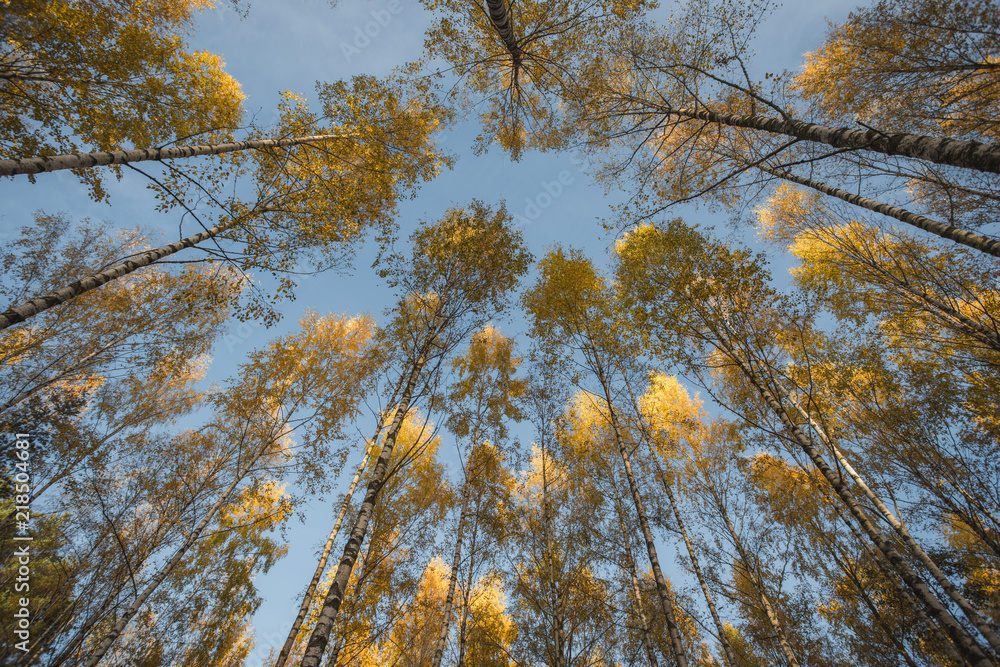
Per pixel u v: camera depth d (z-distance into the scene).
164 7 7.23
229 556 10.42
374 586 8.85
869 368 8.76
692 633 9.38
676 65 7.30
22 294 8.37
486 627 9.52
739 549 9.16
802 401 8.80
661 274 8.43
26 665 7.04
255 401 10.00
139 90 6.07
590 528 8.73
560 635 7.09
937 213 6.89
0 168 4.27
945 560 7.85
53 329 8.64
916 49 6.02
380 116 8.58
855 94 6.83
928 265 7.95
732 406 9.45
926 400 8.17
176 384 11.23
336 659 8.13
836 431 8.86
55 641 7.43
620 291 9.41
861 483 7.93
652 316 8.01
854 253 9.06
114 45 5.84
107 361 9.08
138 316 9.68
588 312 10.35
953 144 3.87
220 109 7.01
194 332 10.27
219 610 9.88
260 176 7.58
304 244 7.72
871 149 4.65
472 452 10.27
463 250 8.39
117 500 8.93
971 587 7.56
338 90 8.14
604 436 10.79
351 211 8.23
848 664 7.80
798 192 10.47
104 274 5.07
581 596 7.89
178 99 6.50
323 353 11.35
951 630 4.40
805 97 7.18
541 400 10.07
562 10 7.64
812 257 10.28
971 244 5.05
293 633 7.66
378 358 10.21
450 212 9.56
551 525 8.80
